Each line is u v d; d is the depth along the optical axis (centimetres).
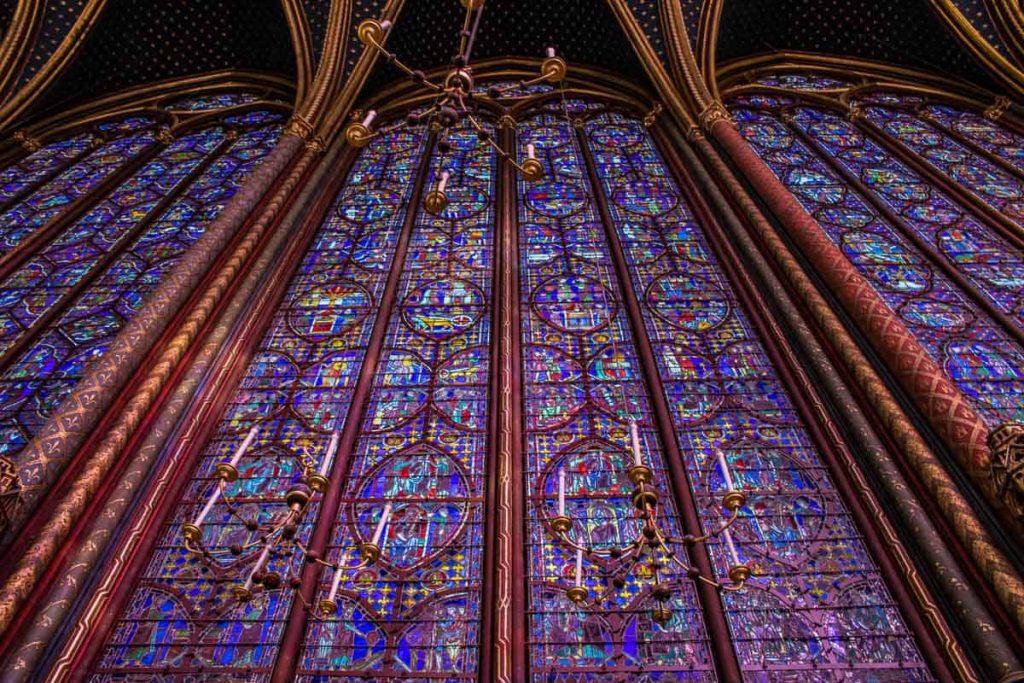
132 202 904
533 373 623
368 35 563
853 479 509
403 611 455
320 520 498
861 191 880
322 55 1073
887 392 532
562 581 467
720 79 1175
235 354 627
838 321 601
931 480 468
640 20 1106
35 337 674
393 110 1119
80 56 1104
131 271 759
